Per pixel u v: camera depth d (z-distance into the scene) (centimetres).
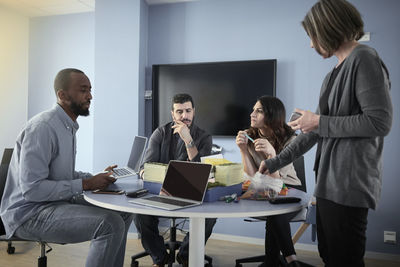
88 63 379
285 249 174
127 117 336
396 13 286
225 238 329
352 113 110
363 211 108
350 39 112
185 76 339
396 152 285
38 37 395
